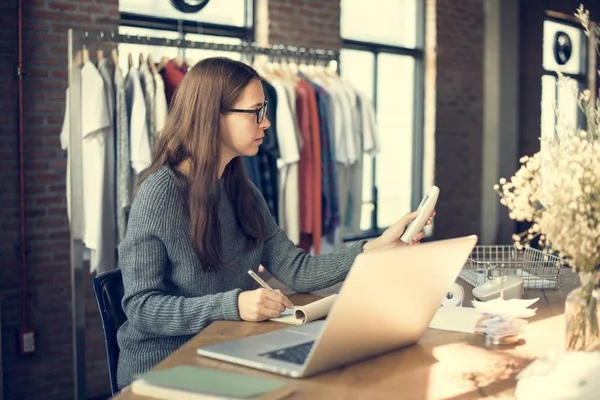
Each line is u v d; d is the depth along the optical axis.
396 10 5.96
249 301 1.70
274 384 1.19
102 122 3.37
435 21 6.10
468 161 6.46
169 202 1.86
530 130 3.76
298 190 4.11
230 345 1.43
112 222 3.47
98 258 3.42
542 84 3.77
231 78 1.89
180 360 1.37
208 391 1.14
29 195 3.81
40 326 3.87
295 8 4.91
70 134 3.18
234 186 2.04
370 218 5.89
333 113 4.33
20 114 3.73
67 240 3.94
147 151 3.44
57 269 3.91
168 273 1.90
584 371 1.12
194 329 1.73
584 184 1.30
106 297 1.92
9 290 3.77
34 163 3.81
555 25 3.80
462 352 1.45
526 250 2.33
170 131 1.93
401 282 1.31
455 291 1.89
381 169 5.95
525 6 3.67
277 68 4.41
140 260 1.83
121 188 3.40
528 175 1.39
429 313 1.47
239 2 4.77
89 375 4.06
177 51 4.38
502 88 3.69
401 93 6.05
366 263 1.20
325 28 5.14
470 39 6.40
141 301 1.78
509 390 1.22
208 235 1.86
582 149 1.34
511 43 3.67
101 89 3.37
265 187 3.93
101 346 4.10
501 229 3.71
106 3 4.02
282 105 3.97
